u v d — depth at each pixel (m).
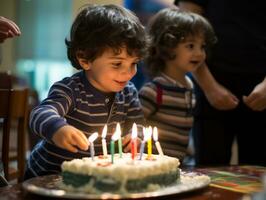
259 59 1.99
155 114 2.02
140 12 3.69
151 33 2.12
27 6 5.98
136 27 1.52
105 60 1.49
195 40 2.03
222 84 2.09
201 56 2.03
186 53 2.03
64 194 1.01
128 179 1.06
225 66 2.05
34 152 1.67
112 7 1.60
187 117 2.08
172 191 1.06
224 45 2.04
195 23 2.01
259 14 1.97
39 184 1.15
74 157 1.59
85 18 1.55
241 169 1.54
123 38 1.46
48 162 1.60
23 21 6.00
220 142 2.10
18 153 2.23
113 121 1.65
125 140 1.58
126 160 1.22
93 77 1.57
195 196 1.11
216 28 2.07
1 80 2.65
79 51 1.57
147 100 2.02
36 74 5.97
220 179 1.35
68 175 1.13
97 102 1.60
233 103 2.00
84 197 0.99
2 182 1.45
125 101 1.70
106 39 1.46
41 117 1.33
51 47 5.97
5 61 5.96
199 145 2.15
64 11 5.88
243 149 2.13
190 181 1.21
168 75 2.11
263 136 2.06
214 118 2.10
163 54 2.10
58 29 5.93
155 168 1.12
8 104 1.97
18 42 6.00
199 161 2.15
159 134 2.01
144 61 2.16
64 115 1.51
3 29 1.56
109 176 1.06
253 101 1.88
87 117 1.58
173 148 2.04
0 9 5.94
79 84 1.58
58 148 1.58
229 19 2.03
